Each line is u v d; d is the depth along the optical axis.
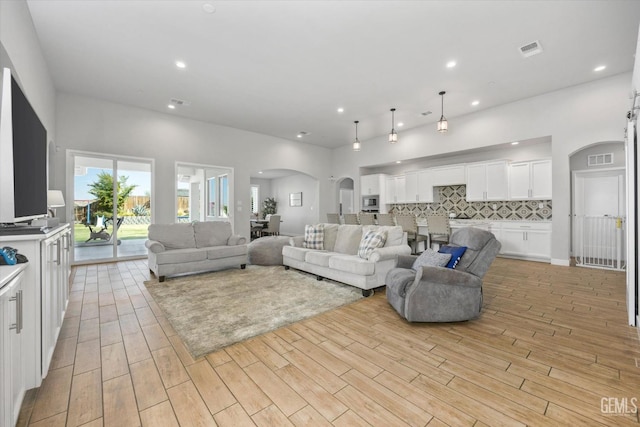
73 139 4.91
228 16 2.95
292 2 2.74
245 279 4.01
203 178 6.60
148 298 3.20
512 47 3.51
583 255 5.17
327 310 2.84
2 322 1.10
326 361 1.91
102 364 1.87
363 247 3.68
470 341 2.19
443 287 2.46
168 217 5.94
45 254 1.62
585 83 4.53
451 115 6.00
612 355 1.96
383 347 2.10
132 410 1.45
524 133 5.16
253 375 1.76
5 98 1.70
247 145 7.19
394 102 5.30
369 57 3.74
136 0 2.72
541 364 1.86
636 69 2.16
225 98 5.14
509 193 5.66
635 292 2.43
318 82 4.48
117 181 5.40
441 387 1.63
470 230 2.85
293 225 11.16
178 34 3.25
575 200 5.57
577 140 4.62
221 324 2.50
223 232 5.00
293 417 1.41
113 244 5.34
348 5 2.78
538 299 3.15
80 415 1.41
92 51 3.59
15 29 2.46
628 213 2.51
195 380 1.70
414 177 7.13
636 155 2.43
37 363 1.57
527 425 1.34
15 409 1.27
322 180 8.87
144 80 4.41
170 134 5.98
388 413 1.43
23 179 2.00
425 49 3.55
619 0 2.70
